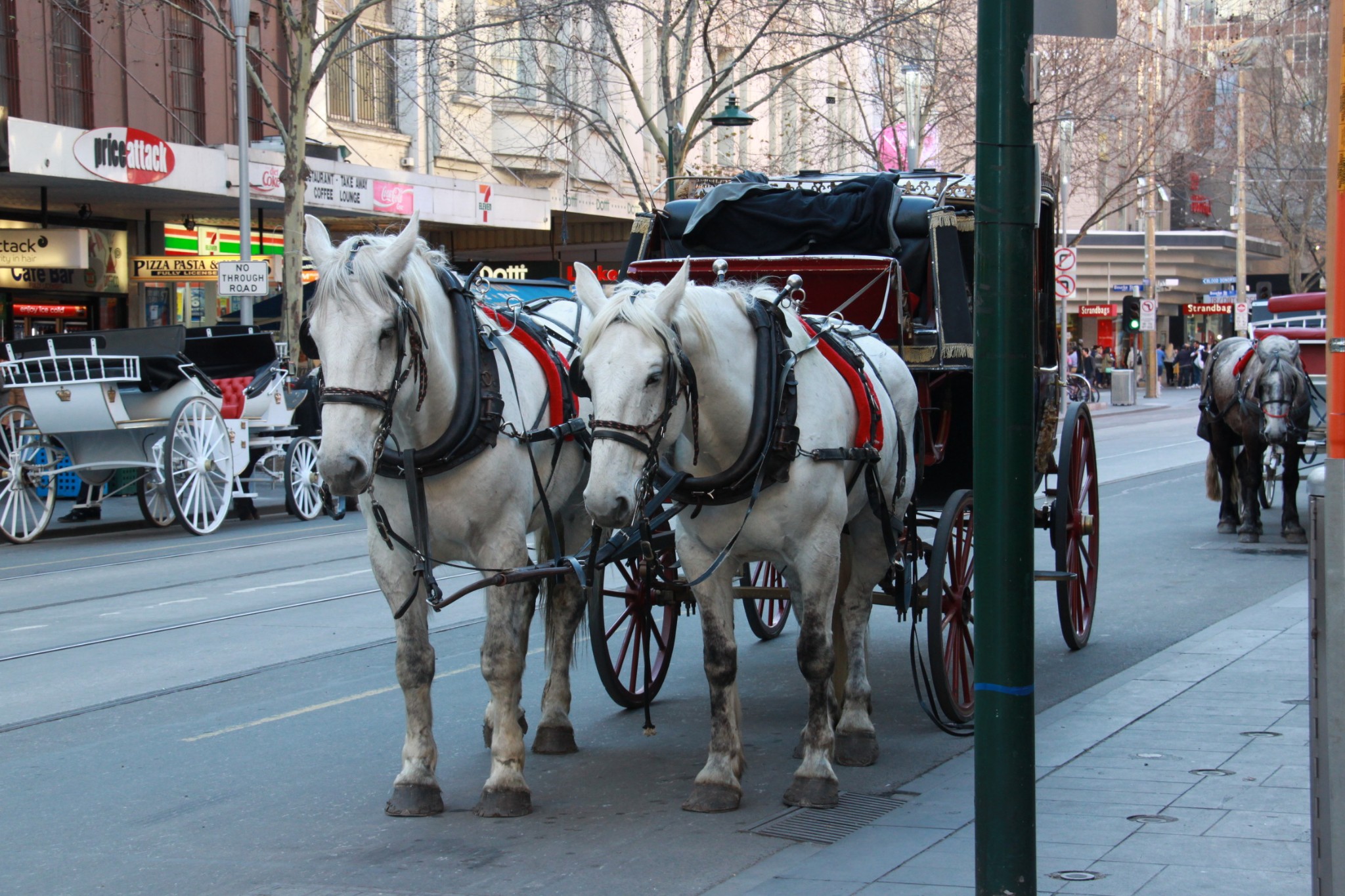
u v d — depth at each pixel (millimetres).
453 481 5707
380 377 5152
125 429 15602
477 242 32688
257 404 17312
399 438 5617
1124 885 4504
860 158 38719
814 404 5895
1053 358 9281
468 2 27734
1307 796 5508
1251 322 18109
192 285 25234
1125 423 36688
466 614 10734
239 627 10219
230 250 26141
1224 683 7633
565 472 6477
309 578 12656
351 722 7492
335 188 23094
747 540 5789
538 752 6934
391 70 27281
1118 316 57312
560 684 6961
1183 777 5812
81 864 5328
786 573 6332
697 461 5746
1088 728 6734
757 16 31609
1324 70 44000
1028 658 3980
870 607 7090
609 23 23719
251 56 24562
